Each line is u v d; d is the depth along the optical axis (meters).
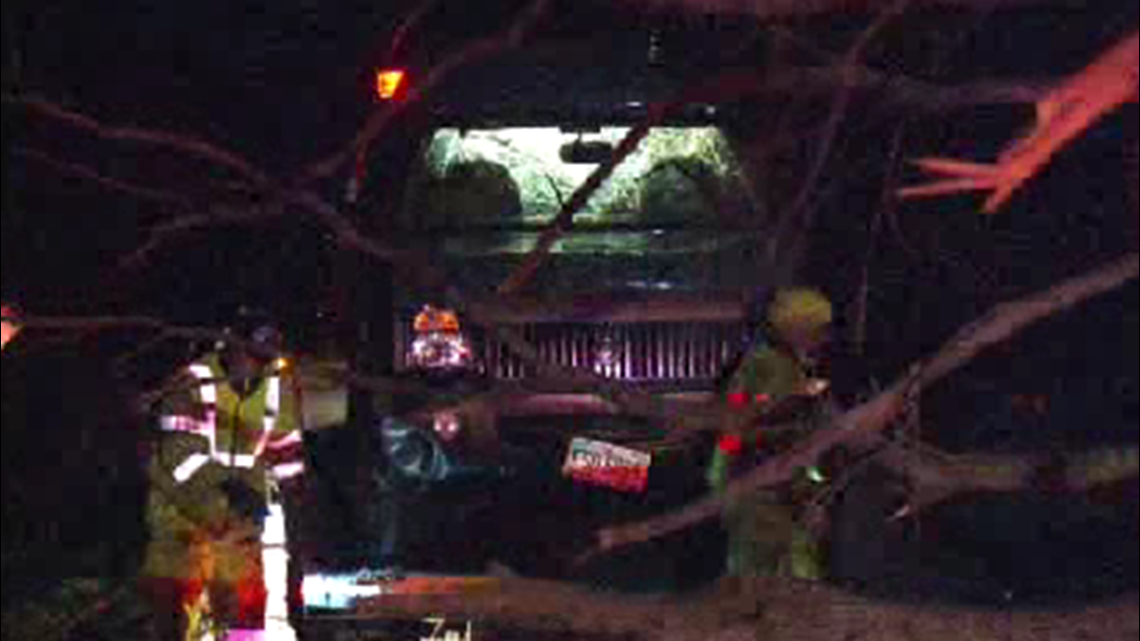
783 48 11.70
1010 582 21.27
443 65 11.73
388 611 19.86
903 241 17.50
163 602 18.70
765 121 20.61
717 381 19.91
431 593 20.30
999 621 16.06
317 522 22.17
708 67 20.69
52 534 22.11
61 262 28.41
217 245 27.88
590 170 23.78
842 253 21.69
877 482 19.12
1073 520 22.78
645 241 23.53
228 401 18.75
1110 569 21.98
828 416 16.48
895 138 13.76
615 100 23.66
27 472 23.11
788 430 16.61
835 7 11.80
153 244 14.54
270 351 17.41
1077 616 16.06
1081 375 28.11
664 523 9.98
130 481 22.91
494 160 23.77
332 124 23.72
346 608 20.20
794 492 16.86
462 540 22.52
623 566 21.98
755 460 16.66
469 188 23.69
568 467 21.92
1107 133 24.73
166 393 18.81
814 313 16.95
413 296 22.59
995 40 21.64
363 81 23.36
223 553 18.64
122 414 21.72
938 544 21.80
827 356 21.72
